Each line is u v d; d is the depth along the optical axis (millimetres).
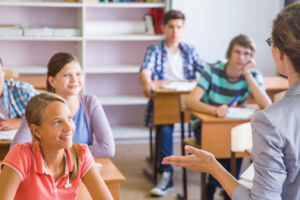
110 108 5500
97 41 5355
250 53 3309
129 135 5082
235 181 1271
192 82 4281
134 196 3633
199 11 5191
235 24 5270
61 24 5230
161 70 4488
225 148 3230
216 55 5297
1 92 2848
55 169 1588
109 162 2328
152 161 4371
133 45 5438
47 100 1541
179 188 3807
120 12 5344
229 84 3428
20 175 1518
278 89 4238
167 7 5113
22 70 4887
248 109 3350
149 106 4266
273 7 5289
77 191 1651
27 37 4832
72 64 2375
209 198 3230
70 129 1540
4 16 5086
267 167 1149
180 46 4523
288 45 1134
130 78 5520
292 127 1143
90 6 4938
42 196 1546
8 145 2641
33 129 1551
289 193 1175
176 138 5254
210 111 3281
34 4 4816
